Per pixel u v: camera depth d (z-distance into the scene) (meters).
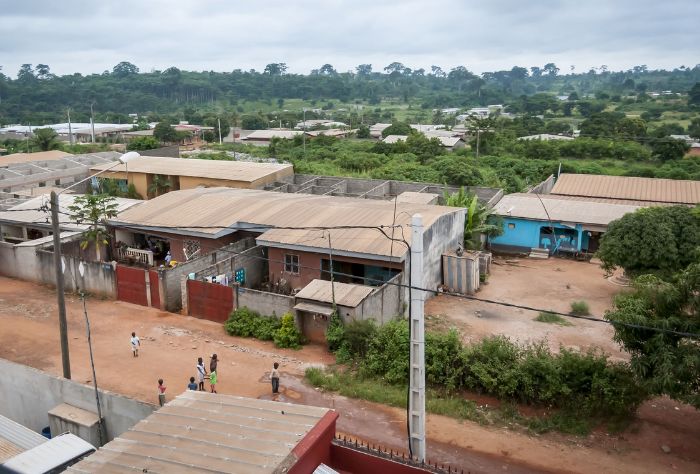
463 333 23.94
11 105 160.25
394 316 25.06
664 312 15.66
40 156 59.38
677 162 65.88
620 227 27.06
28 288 29.38
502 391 18.16
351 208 30.11
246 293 24.08
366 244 25.53
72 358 21.83
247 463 8.93
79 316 25.77
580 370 17.62
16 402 17.95
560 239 35.72
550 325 24.92
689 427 17.06
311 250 26.06
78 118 144.75
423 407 12.57
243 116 138.88
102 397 15.97
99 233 30.73
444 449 16.08
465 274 28.64
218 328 24.56
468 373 18.98
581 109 142.50
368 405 18.50
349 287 23.39
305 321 23.23
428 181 53.81
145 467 9.08
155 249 33.03
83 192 45.97
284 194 35.22
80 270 28.25
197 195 34.38
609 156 73.12
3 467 10.88
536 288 29.86
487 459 15.65
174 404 11.34
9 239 34.88
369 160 65.56
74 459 11.23
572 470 15.15
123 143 97.94
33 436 13.63
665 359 14.72
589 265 33.94
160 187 44.41
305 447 9.41
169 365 21.30
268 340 23.30
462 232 32.16
